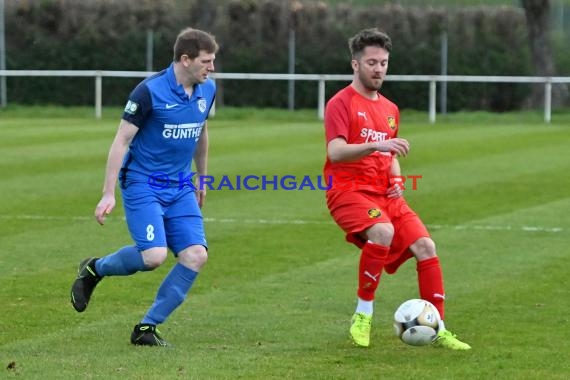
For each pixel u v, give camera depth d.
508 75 72.50
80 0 74.56
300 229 28.70
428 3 82.56
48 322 18.98
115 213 31.16
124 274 17.81
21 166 41.03
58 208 31.84
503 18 73.00
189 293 21.44
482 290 21.70
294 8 73.50
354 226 17.55
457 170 40.44
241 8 73.94
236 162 42.03
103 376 15.29
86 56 73.88
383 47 17.66
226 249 25.98
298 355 16.70
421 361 16.38
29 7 74.19
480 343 17.58
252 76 64.00
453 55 72.62
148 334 17.28
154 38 74.12
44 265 24.06
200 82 17.19
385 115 17.95
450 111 71.75
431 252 17.73
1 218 30.16
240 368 15.84
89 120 62.12
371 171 17.81
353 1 80.81
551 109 70.44
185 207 17.62
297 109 73.06
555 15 81.00
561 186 36.56
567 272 23.39
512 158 44.09
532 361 16.38
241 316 19.50
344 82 73.12
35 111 67.50
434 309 17.23
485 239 27.30
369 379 15.31
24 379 15.12
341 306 20.33
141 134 17.27
